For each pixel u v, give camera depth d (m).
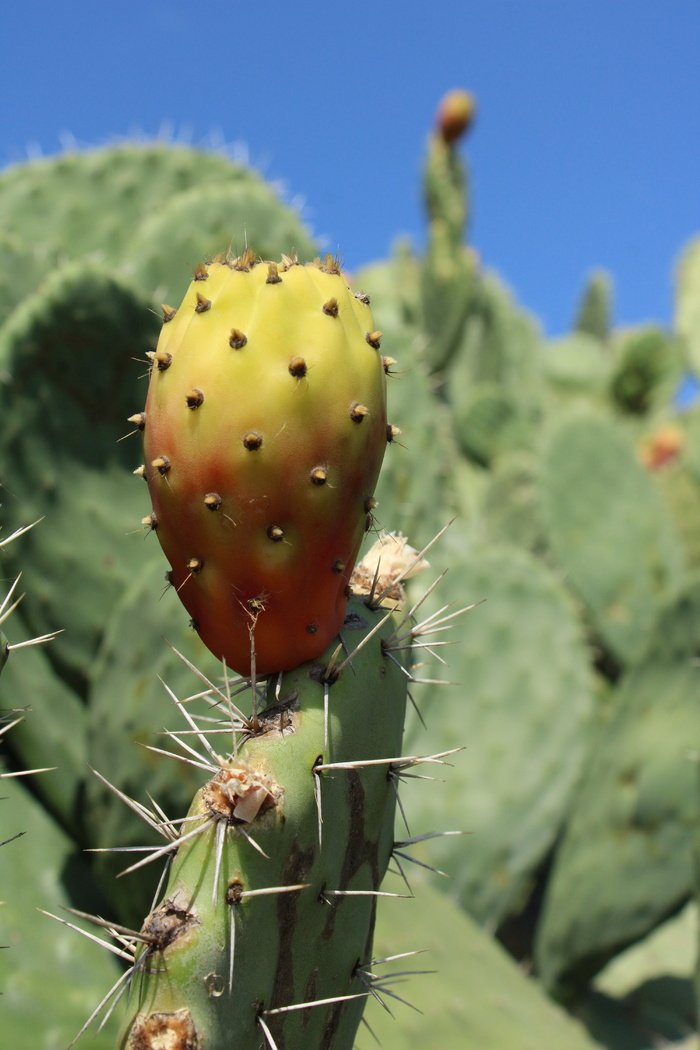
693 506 1.49
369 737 0.57
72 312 0.78
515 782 0.96
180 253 0.88
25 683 0.80
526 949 1.03
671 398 2.32
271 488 0.52
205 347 0.52
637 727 0.93
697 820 0.92
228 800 0.51
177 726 0.76
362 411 0.53
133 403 0.81
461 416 1.81
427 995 0.81
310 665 0.56
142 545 0.82
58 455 0.80
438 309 1.54
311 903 0.56
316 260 0.56
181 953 0.49
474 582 0.99
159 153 0.95
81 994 0.75
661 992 1.03
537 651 0.98
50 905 0.78
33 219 0.93
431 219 1.55
